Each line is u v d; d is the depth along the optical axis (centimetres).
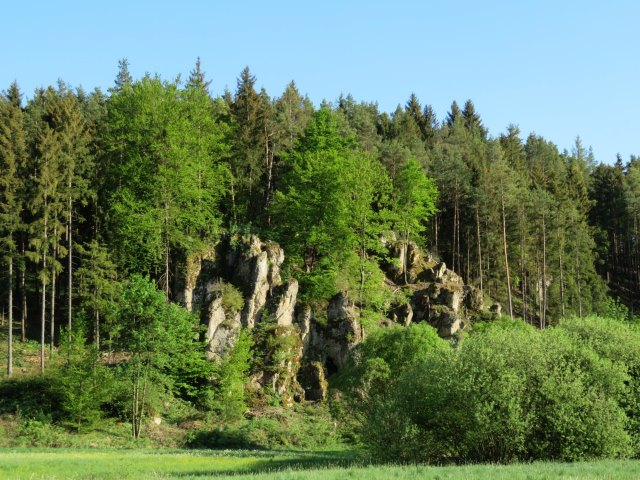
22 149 6538
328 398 6162
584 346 4122
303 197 7344
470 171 10100
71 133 6631
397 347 5316
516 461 3562
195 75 9219
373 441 3891
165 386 5903
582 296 9769
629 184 12350
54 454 4109
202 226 7125
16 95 10531
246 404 5919
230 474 3288
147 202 6762
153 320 5494
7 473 2997
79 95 11756
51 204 5922
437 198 10106
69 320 5969
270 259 6888
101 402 5344
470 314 7950
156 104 7081
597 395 3753
